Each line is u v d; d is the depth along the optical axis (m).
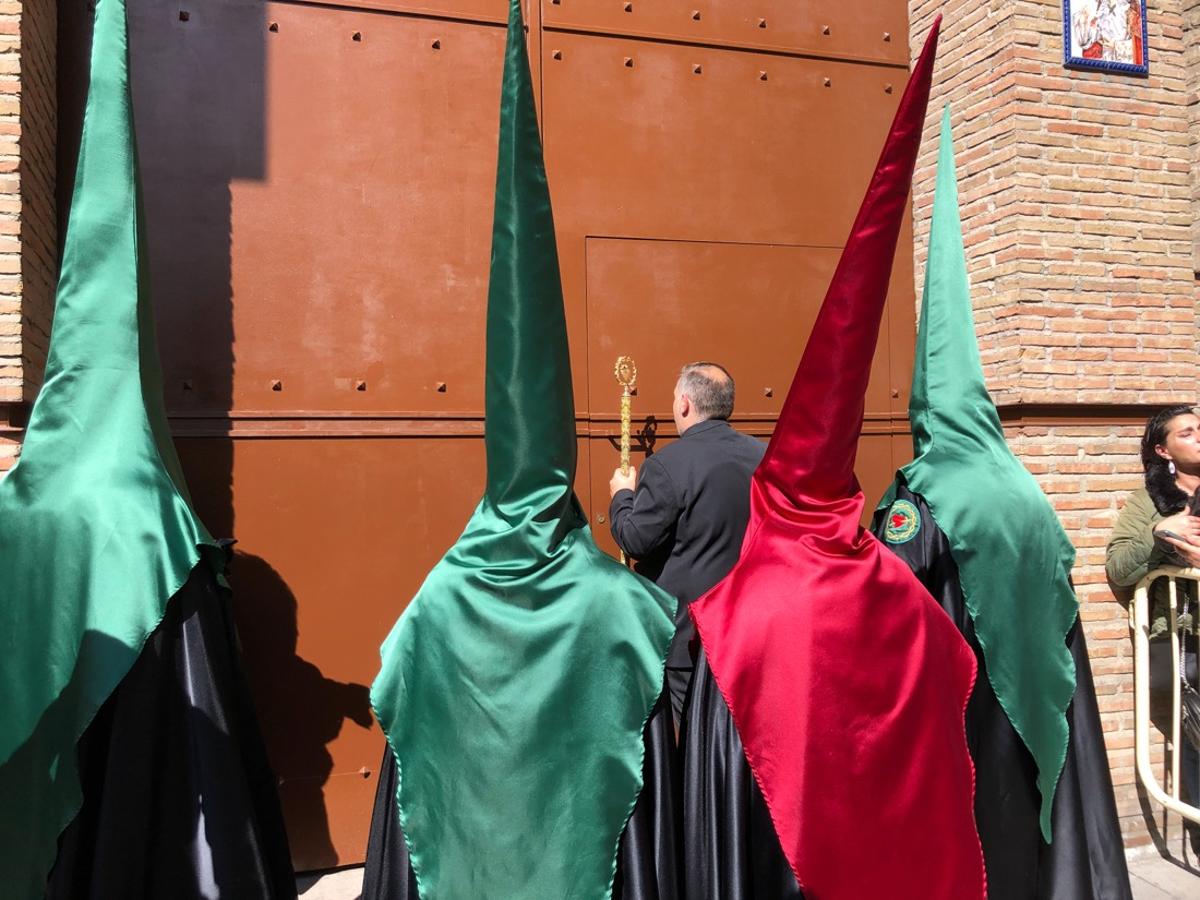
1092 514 3.86
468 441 3.59
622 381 3.45
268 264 3.40
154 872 2.20
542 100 3.71
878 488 4.13
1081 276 3.86
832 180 4.08
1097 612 3.84
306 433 3.41
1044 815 2.53
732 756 2.11
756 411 3.93
